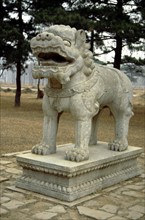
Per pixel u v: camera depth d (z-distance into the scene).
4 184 4.99
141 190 4.95
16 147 7.70
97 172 4.87
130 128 11.63
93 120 5.86
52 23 12.21
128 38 12.17
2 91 38.06
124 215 3.96
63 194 4.35
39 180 4.67
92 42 14.38
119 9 12.33
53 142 5.06
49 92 4.79
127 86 5.48
